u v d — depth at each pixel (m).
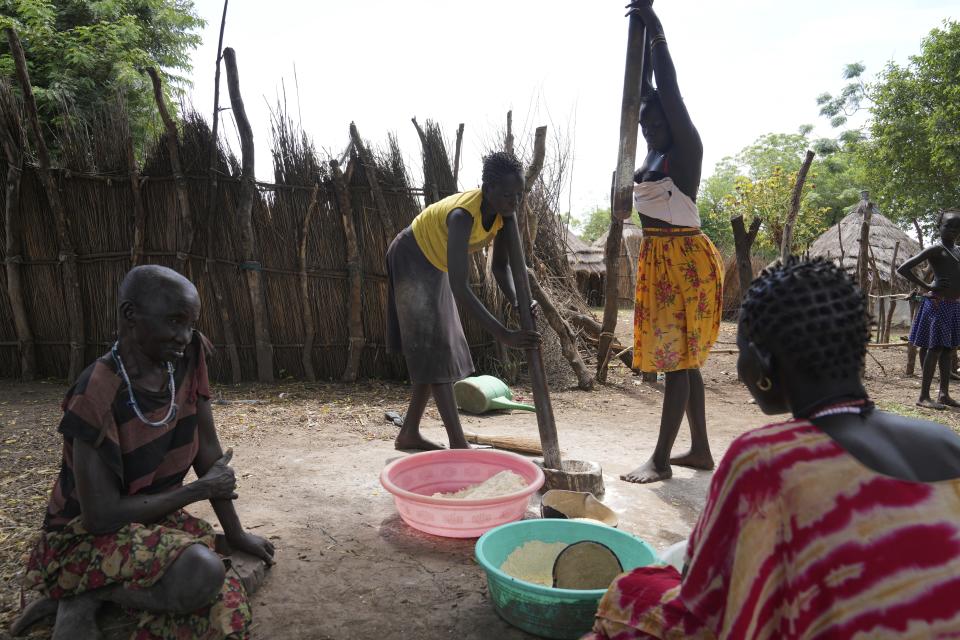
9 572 2.31
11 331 6.05
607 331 6.41
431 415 4.96
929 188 21.06
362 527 2.75
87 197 5.82
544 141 6.52
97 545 1.75
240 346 6.03
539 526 2.30
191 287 1.82
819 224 25.20
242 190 5.77
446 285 3.63
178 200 5.77
